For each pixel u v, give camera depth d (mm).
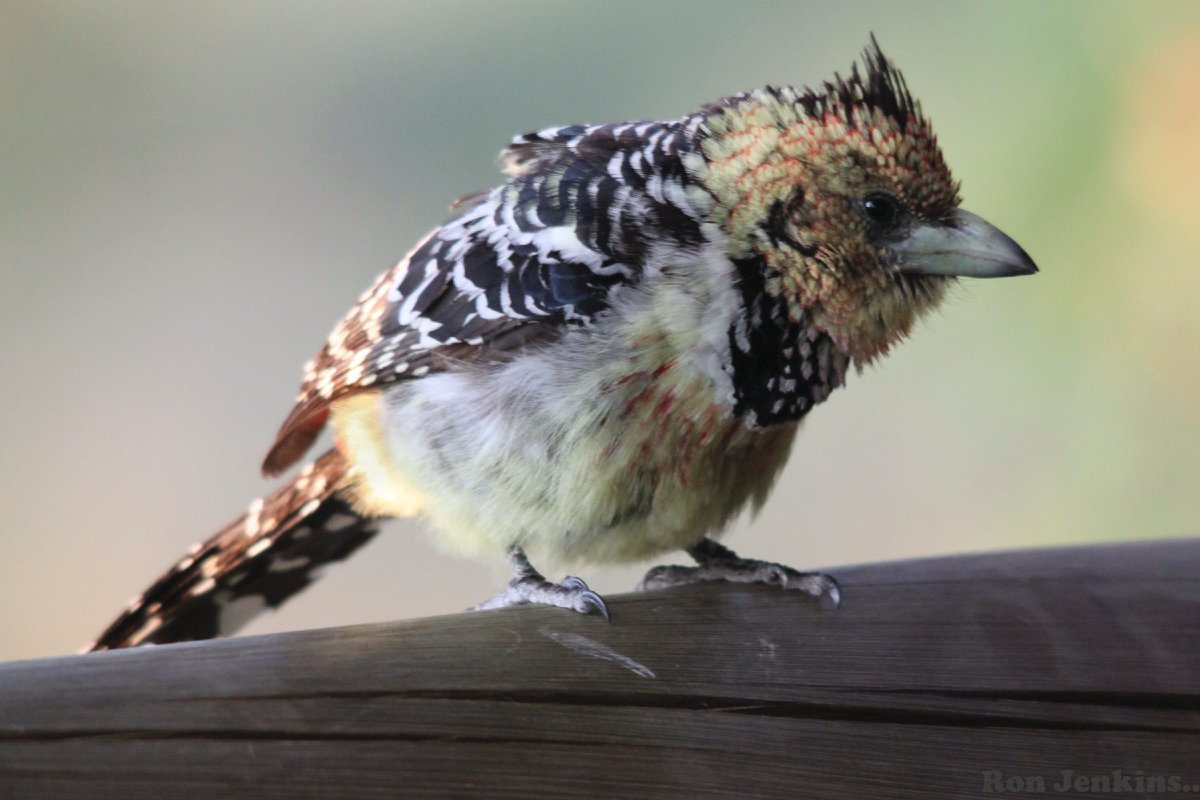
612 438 2348
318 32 2719
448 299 2365
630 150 2365
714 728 2293
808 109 2350
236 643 2271
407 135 2668
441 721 2277
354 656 2277
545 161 2373
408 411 2371
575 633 2291
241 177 2695
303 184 2684
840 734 2295
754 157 2350
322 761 2270
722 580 2371
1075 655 2303
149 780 2262
